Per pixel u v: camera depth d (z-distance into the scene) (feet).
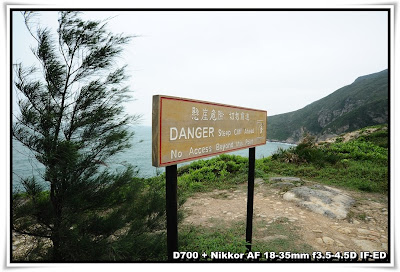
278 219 14.69
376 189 20.57
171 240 6.23
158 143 5.27
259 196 19.95
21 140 7.64
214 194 21.39
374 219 14.76
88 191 8.73
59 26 8.64
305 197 17.81
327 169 27.71
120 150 9.08
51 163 7.47
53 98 8.56
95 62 8.99
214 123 7.46
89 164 8.72
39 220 8.34
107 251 8.13
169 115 5.59
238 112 9.05
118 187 9.34
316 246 11.45
